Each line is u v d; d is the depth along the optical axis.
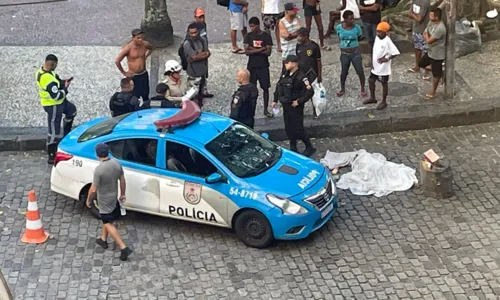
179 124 11.66
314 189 11.23
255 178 11.21
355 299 10.20
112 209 10.93
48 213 12.20
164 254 11.19
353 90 15.90
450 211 12.12
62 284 10.52
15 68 16.84
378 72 14.78
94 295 10.30
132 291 10.38
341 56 15.28
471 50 17.44
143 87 14.76
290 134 13.72
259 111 15.25
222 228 11.77
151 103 13.33
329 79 16.41
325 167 12.20
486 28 18.09
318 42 18.16
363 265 10.88
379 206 12.30
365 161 13.25
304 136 13.74
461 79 16.28
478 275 10.62
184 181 11.35
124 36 18.59
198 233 11.68
